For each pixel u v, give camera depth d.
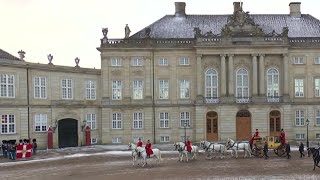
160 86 75.94
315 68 75.69
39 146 66.19
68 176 38.50
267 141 51.12
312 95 75.62
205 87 75.38
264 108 73.50
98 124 75.00
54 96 68.81
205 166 43.50
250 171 39.66
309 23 79.88
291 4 81.25
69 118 70.19
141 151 44.66
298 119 75.81
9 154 52.44
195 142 73.50
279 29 78.75
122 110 75.12
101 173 40.00
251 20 74.81
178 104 75.31
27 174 40.03
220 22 80.19
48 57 69.00
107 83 74.94
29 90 65.38
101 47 74.44
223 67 74.12
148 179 36.12
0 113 61.25
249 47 73.94
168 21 80.19
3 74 62.03
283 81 74.56
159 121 75.69
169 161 48.28
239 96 75.25
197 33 74.38
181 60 75.94
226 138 73.38
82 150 63.44
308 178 35.50
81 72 72.69
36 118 66.06
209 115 74.25
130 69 75.44
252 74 74.50
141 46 74.94
